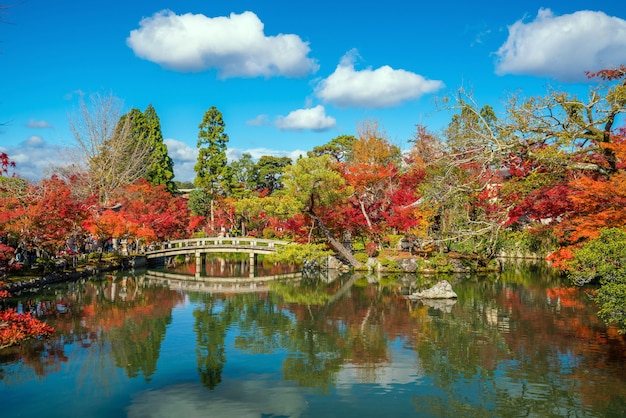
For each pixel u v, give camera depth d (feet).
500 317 65.62
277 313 71.51
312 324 64.08
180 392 40.14
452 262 113.91
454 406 37.17
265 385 41.83
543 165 50.29
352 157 191.01
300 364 47.32
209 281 109.40
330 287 97.45
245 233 200.54
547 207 57.67
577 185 49.34
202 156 206.59
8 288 82.89
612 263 40.06
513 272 114.83
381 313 70.54
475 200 95.45
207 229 198.49
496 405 37.17
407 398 38.81
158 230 151.53
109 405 37.58
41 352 50.88
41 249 99.30
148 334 58.70
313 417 35.42
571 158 48.91
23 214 86.17
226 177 208.03
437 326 61.52
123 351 51.42
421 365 46.52
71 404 37.70
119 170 165.48
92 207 130.31
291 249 113.91
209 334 58.95
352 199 127.54
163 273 123.75
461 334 57.21
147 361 48.16
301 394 39.75
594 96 47.70
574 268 46.44
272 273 124.98
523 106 48.57
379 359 48.73
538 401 37.63
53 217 89.61
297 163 110.42
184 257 172.35
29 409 36.76
